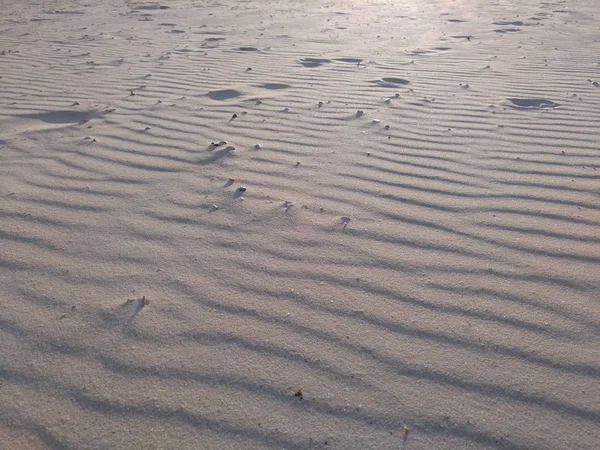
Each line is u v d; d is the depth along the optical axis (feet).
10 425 5.23
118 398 5.53
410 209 9.29
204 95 16.21
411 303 6.97
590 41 25.32
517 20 32.60
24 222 8.77
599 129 13.25
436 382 5.76
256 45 24.70
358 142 12.31
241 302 6.96
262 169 10.81
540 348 6.23
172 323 6.57
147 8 39.75
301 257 7.91
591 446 5.07
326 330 6.48
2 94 16.21
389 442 5.08
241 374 5.84
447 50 23.61
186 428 5.21
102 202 9.46
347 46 24.45
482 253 8.04
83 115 14.29
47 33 28.07
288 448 5.01
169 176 10.50
